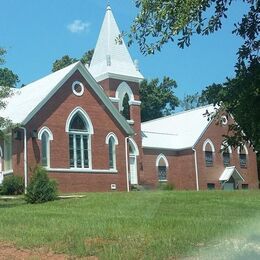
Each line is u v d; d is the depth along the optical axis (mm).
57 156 35250
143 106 78250
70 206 22172
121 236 11992
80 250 10711
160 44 7891
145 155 47906
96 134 37594
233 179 51312
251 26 7422
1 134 28156
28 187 26078
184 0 7449
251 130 7406
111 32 47625
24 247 11344
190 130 51531
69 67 37938
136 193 26281
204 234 12234
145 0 7812
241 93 7250
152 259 9992
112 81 46094
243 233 12352
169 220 15219
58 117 35719
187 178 49500
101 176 37250
